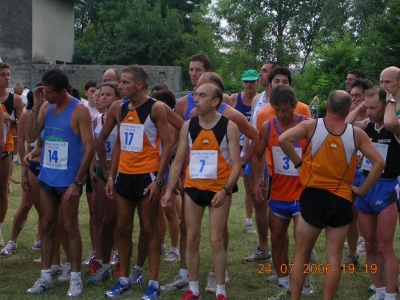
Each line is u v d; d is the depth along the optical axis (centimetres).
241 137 672
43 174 502
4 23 3064
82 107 495
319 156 413
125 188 484
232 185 449
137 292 512
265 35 4791
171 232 633
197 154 459
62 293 508
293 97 466
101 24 5319
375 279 487
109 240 539
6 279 554
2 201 667
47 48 3294
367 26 2986
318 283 548
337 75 2414
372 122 478
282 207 477
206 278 567
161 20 3656
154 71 3039
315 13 5084
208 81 491
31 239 707
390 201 462
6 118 643
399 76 499
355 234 592
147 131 482
